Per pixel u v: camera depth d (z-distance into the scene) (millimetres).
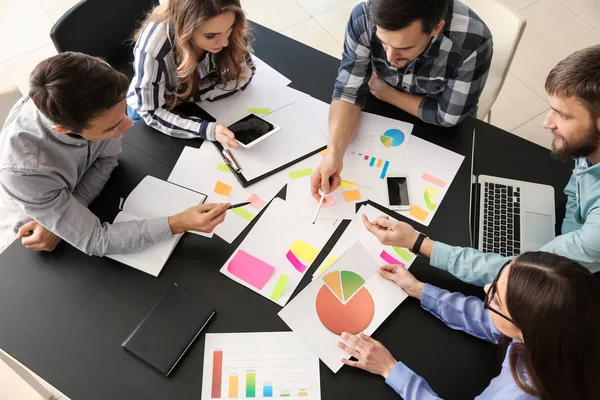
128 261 1214
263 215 1295
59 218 1207
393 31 1164
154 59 1405
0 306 1152
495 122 2537
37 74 1080
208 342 1103
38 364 1080
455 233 1275
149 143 1441
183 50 1388
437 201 1328
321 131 1479
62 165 1231
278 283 1184
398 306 1154
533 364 856
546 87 1152
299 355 1085
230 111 1516
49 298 1166
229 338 1107
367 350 1063
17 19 2895
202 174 1375
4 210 1383
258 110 1519
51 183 1195
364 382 1058
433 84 1473
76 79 1070
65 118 1102
